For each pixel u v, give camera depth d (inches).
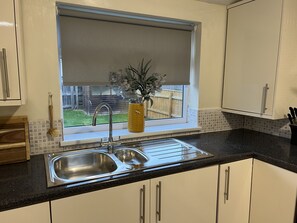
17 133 55.8
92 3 63.7
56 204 43.6
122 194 49.4
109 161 62.2
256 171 66.0
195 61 84.7
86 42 67.2
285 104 72.0
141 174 50.7
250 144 73.5
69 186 44.7
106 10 67.1
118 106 80.6
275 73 68.9
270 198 62.8
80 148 67.2
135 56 74.8
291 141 73.5
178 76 84.0
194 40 84.4
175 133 81.7
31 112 60.6
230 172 63.3
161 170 53.0
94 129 77.3
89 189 46.0
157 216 54.5
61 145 64.3
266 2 70.1
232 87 83.7
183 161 57.8
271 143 74.7
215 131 90.0
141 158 63.1
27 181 47.0
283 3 65.6
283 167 58.7
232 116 93.0
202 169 58.8
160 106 87.9
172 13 75.0
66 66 65.4
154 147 69.2
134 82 71.8
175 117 91.6
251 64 76.0
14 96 49.0
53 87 62.1
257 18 73.0
